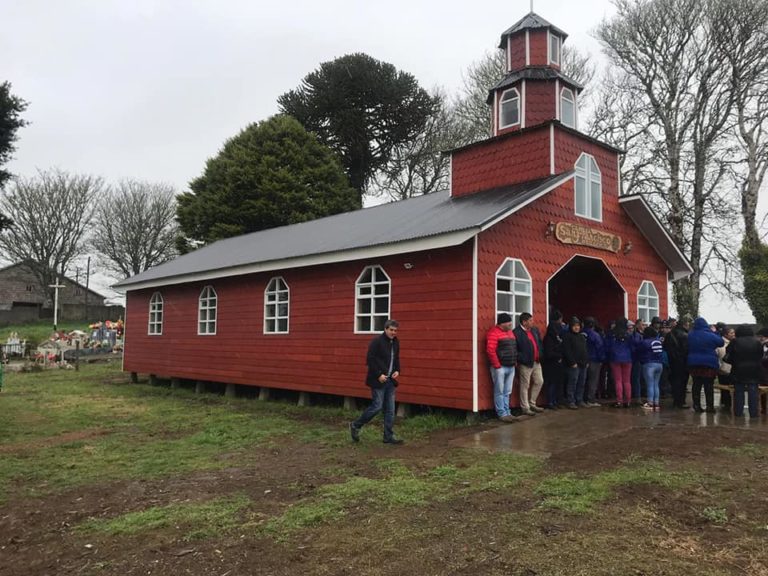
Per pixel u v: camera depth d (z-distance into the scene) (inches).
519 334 414.0
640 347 459.8
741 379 389.1
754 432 326.6
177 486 266.1
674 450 289.4
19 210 1898.4
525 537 185.2
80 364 1098.1
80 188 2031.3
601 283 570.3
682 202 953.5
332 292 523.8
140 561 178.5
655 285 598.2
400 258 460.8
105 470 303.7
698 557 168.6
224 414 502.9
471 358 402.6
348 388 498.3
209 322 684.1
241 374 623.8
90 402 595.8
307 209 1373.0
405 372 448.5
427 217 486.0
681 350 443.8
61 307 2012.8
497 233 424.8
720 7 896.9
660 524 195.3
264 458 323.9
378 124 1561.3
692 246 968.3
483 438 342.6
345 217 693.3
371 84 1512.1
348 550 179.9
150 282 765.9
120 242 2139.5
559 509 211.5
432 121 1583.4
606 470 261.1
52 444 379.9
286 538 191.3
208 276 659.4
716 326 478.3
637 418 387.2
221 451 347.6
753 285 913.5
